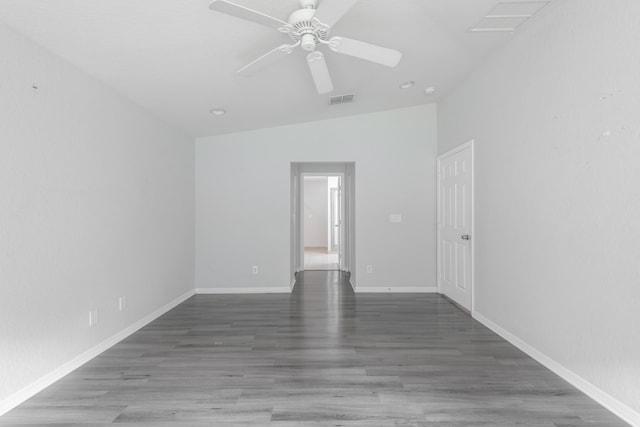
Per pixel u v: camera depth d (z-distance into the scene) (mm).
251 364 2680
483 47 3217
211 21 2301
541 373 2518
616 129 2002
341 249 7227
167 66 2869
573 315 2344
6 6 1938
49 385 2352
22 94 2195
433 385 2342
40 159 2334
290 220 5215
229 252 5168
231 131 5020
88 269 2805
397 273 5160
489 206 3486
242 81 3367
